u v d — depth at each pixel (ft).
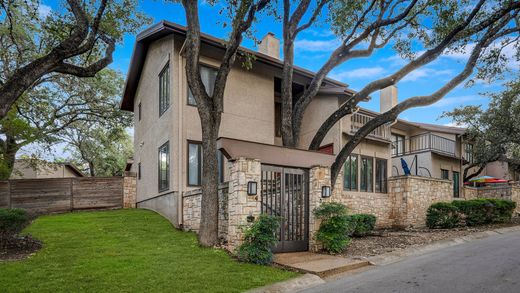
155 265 23.86
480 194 69.36
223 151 28.48
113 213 46.44
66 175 91.09
